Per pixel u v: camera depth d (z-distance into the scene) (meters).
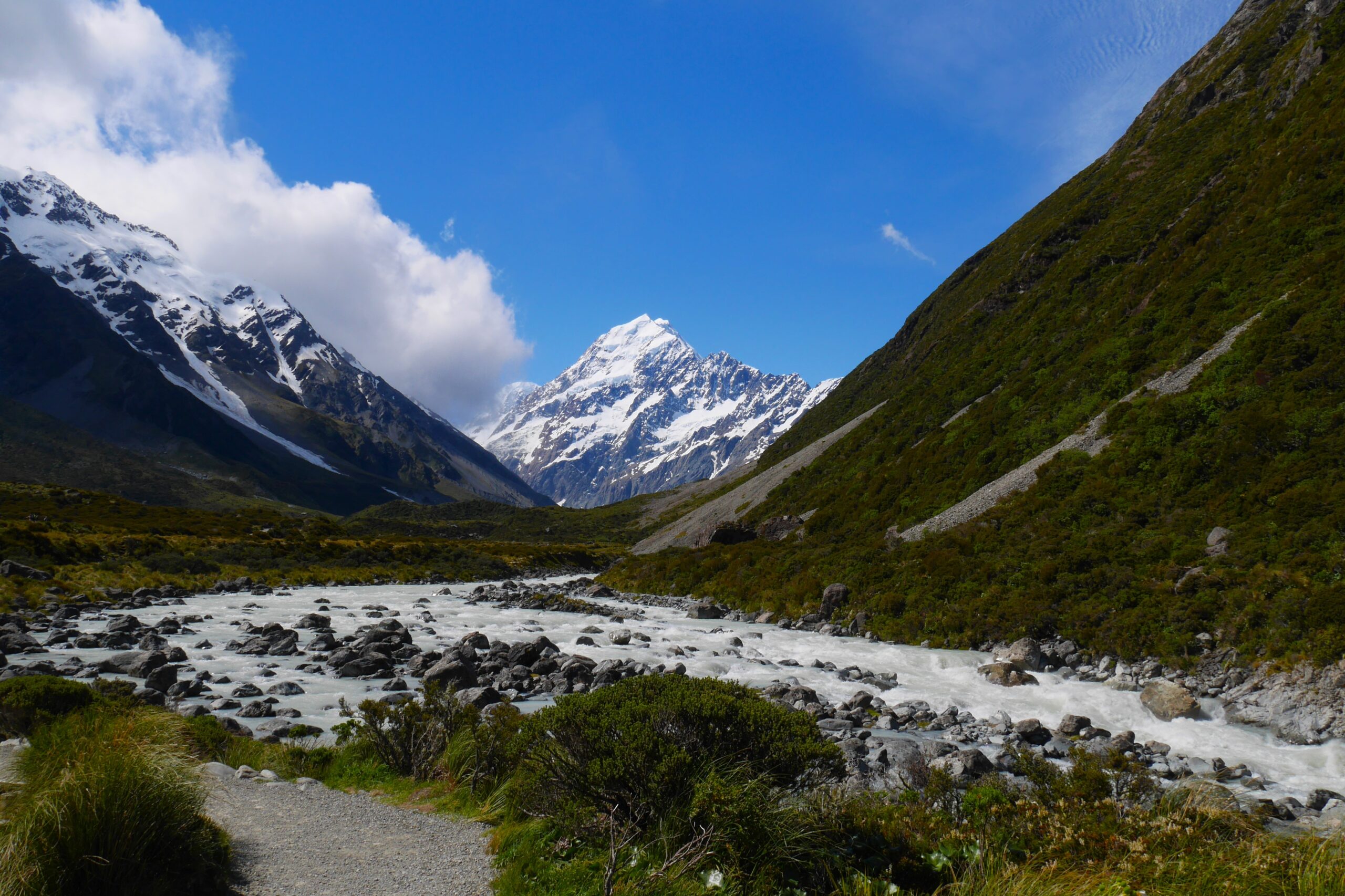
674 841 8.04
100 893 6.98
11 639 28.30
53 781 7.65
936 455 61.06
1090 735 20.16
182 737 12.15
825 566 50.06
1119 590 30.94
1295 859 7.33
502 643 31.78
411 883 8.33
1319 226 45.88
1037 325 74.31
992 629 33.25
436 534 187.12
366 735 14.30
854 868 7.95
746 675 28.23
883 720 20.86
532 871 8.12
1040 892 7.00
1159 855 7.55
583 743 8.97
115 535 74.31
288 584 68.06
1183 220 69.94
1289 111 65.25
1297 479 30.61
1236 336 42.25
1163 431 39.94
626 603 59.94
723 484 182.38
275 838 9.61
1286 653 22.75
